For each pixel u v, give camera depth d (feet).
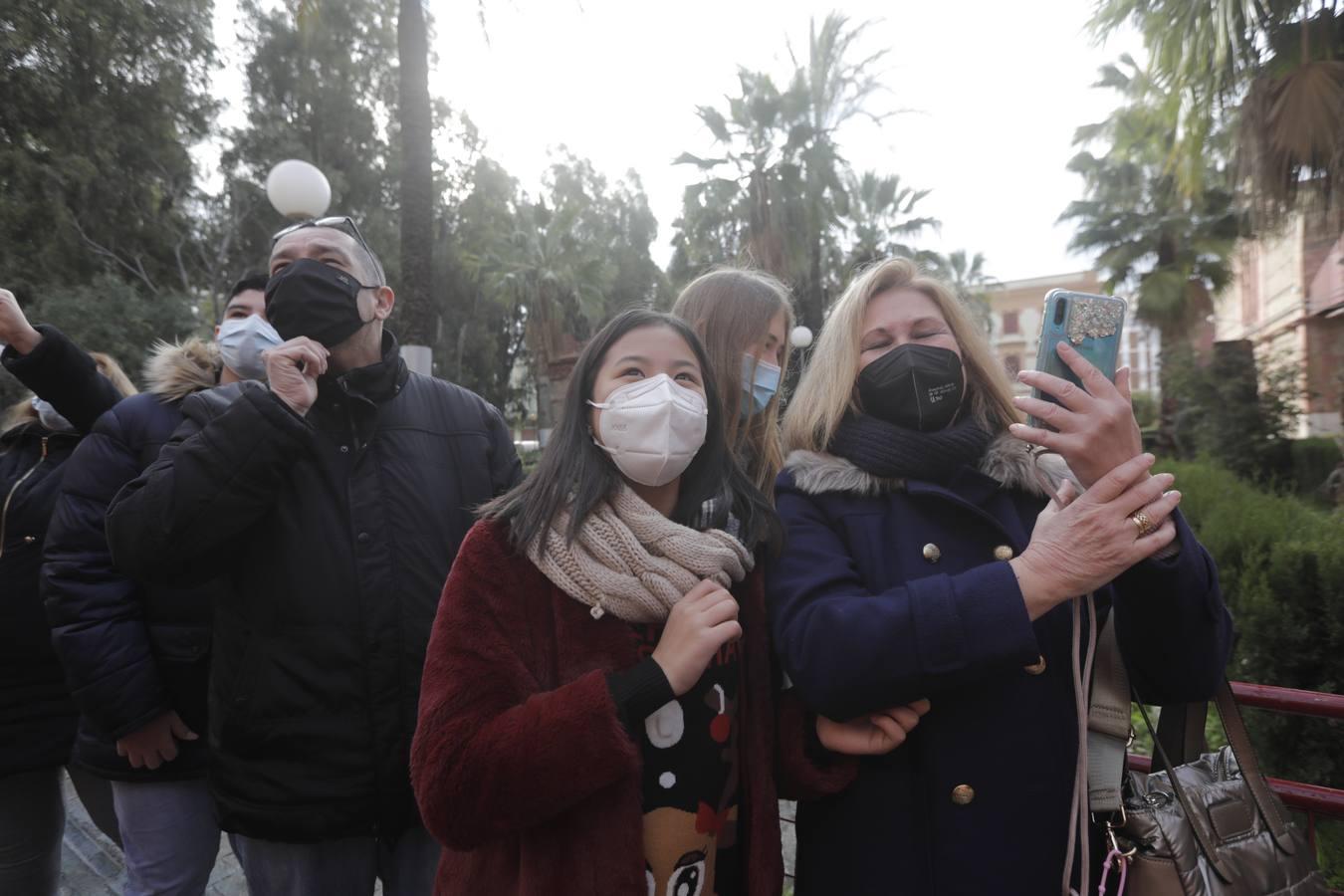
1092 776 3.77
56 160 56.65
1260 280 59.98
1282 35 20.79
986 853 3.64
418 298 27.48
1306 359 45.19
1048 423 3.46
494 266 77.71
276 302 5.33
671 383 3.83
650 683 3.41
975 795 3.71
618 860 3.43
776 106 56.90
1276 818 3.89
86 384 7.53
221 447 4.82
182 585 5.12
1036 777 3.71
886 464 4.08
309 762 5.09
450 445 6.01
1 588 6.98
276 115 77.10
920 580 3.59
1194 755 4.17
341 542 5.29
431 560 5.55
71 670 5.78
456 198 95.50
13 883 7.04
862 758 4.00
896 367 4.18
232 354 6.91
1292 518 15.55
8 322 7.06
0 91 54.49
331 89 79.00
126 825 6.21
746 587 4.22
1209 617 3.61
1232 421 40.75
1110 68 53.06
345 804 5.10
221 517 4.82
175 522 4.78
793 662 3.72
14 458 7.72
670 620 3.59
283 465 4.96
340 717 5.15
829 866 3.98
